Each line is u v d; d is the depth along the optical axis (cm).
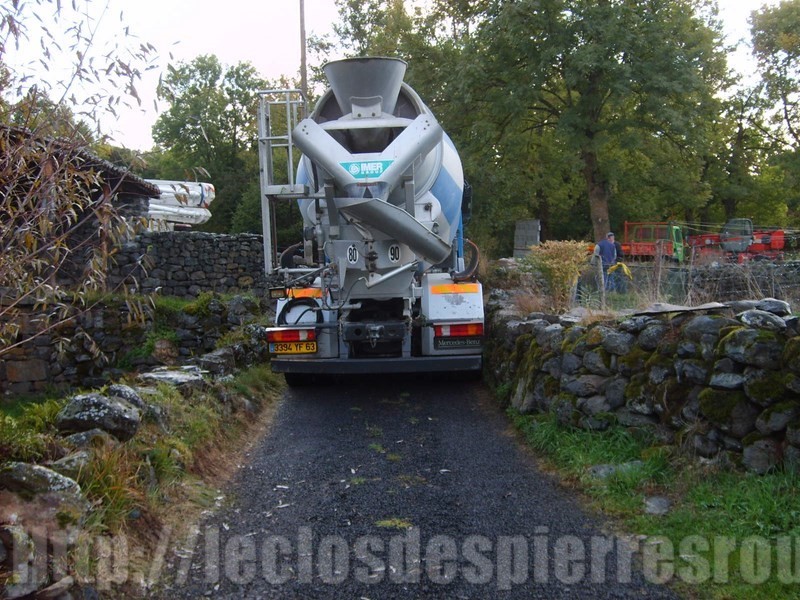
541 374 634
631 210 3291
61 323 405
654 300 711
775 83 3428
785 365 397
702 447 437
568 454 518
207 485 492
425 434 642
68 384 1342
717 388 433
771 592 321
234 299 1463
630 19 2120
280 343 773
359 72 716
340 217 721
